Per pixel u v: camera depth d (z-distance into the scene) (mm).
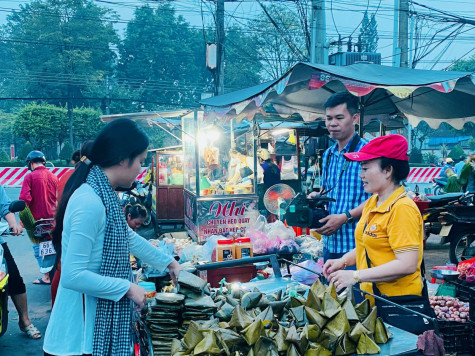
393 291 2533
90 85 61781
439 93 6570
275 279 3125
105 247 2164
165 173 10539
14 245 9930
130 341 2205
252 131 7891
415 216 2459
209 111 7332
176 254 5758
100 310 2154
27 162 6555
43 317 5656
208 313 2412
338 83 7258
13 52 76500
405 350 2078
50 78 61969
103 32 67375
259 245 5492
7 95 68375
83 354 2135
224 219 7688
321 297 2236
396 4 15961
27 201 6332
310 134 10906
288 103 8773
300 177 10828
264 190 10359
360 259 2723
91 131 51625
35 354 4621
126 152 2199
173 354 2127
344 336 2061
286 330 2125
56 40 64062
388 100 7520
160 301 2398
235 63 55094
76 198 2129
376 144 2545
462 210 7934
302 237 6133
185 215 9297
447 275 4496
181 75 69375
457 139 51000
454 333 4062
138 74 67438
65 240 2129
